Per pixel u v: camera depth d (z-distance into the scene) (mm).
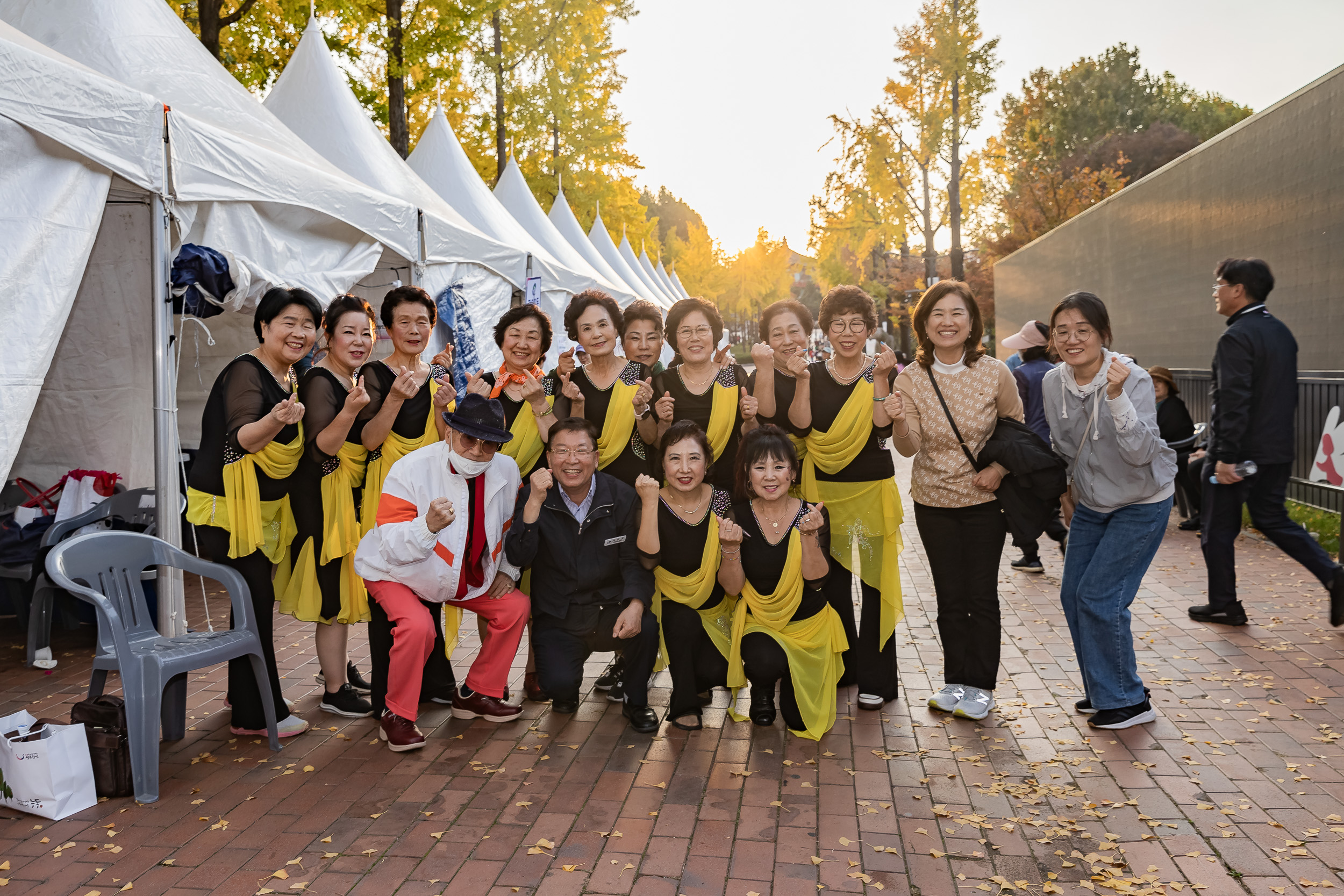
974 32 28484
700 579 3992
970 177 33281
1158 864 2855
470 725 4176
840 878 2818
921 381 4102
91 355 5730
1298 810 3178
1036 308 20594
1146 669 4688
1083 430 3887
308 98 8773
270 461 3857
